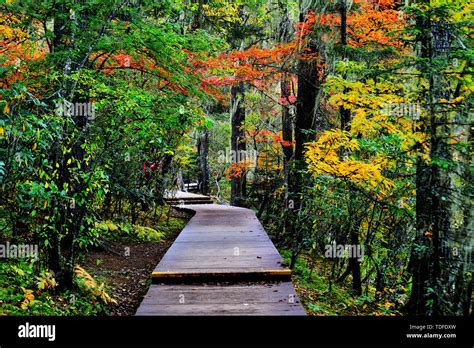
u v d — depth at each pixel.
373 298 7.15
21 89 3.63
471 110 5.12
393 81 6.12
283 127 13.70
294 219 8.70
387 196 7.02
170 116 6.49
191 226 10.14
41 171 3.98
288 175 10.01
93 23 5.80
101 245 7.80
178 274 5.22
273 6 14.95
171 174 14.78
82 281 4.90
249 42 15.62
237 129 17.39
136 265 7.32
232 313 3.99
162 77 7.08
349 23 8.49
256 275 5.31
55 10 5.38
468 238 5.62
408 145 5.94
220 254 6.56
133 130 5.84
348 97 6.15
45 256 4.88
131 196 10.16
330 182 7.03
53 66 5.27
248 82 10.30
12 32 5.71
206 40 7.43
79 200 4.73
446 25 5.20
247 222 10.95
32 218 4.76
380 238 8.25
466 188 5.20
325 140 6.48
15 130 3.62
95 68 6.89
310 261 9.62
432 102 5.31
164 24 6.82
